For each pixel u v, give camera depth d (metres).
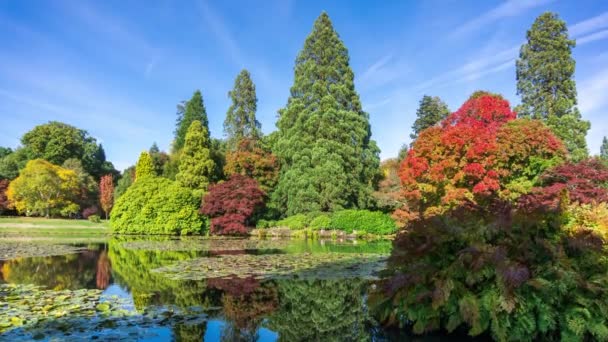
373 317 5.10
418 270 4.11
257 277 8.12
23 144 45.59
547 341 3.71
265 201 27.67
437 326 4.12
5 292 6.41
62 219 34.62
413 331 4.23
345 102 27.95
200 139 29.11
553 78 23.19
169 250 14.54
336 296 6.38
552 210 4.14
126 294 6.38
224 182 25.89
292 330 4.55
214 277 8.11
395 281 4.10
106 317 4.82
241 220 24.44
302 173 26.09
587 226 4.24
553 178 12.42
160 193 26.41
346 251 14.16
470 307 3.63
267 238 23.05
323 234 23.36
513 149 12.73
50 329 4.26
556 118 22.25
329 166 25.02
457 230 4.08
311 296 6.38
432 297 3.87
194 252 13.74
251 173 28.19
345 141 26.52
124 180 41.91
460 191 12.52
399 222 17.00
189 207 25.97
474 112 15.84
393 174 28.44
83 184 40.69
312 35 28.64
